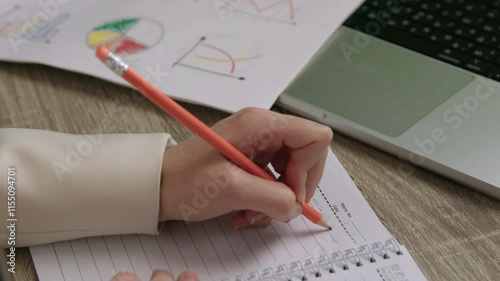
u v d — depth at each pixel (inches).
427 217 23.3
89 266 22.5
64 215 22.7
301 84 26.8
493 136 24.5
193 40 28.9
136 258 22.7
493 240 22.6
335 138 25.6
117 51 28.6
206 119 26.3
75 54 28.8
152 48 28.7
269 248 22.8
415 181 24.3
